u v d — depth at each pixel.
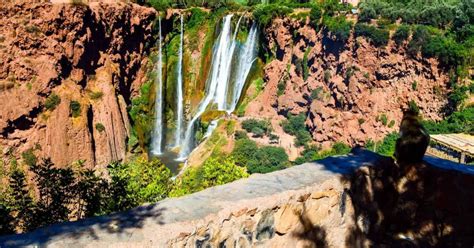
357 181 7.71
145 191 16.23
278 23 51.19
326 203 7.27
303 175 7.39
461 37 38.44
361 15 42.84
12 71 43.06
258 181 7.09
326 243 7.38
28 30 43.31
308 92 48.34
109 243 5.13
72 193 12.53
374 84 42.41
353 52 43.38
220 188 6.74
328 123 45.69
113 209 12.66
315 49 47.56
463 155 28.27
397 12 41.38
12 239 5.07
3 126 42.53
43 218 11.62
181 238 5.59
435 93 38.91
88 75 49.38
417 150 8.20
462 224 8.16
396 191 8.30
